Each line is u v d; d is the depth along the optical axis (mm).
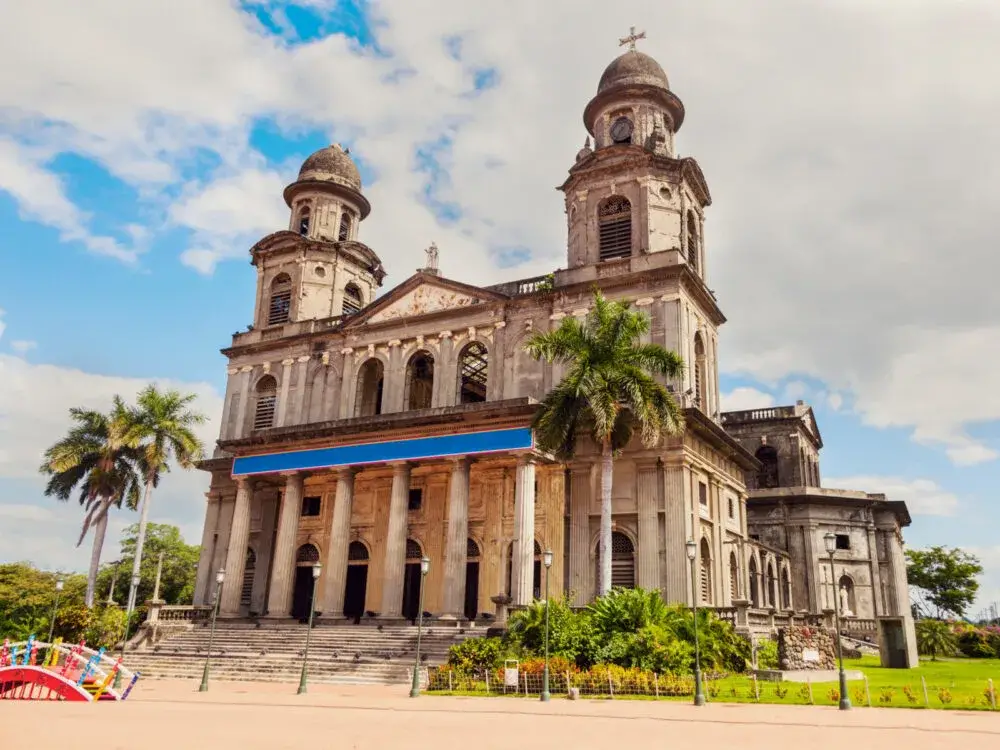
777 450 59625
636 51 44938
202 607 39844
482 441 34562
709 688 22188
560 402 30266
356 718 17125
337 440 38812
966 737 13906
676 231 39062
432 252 44594
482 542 37562
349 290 50281
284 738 13680
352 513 41438
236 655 32312
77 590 61062
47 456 48219
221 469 46188
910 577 72000
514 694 23078
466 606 37656
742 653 27203
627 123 42688
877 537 55875
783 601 51469
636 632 25156
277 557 39000
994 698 19672
